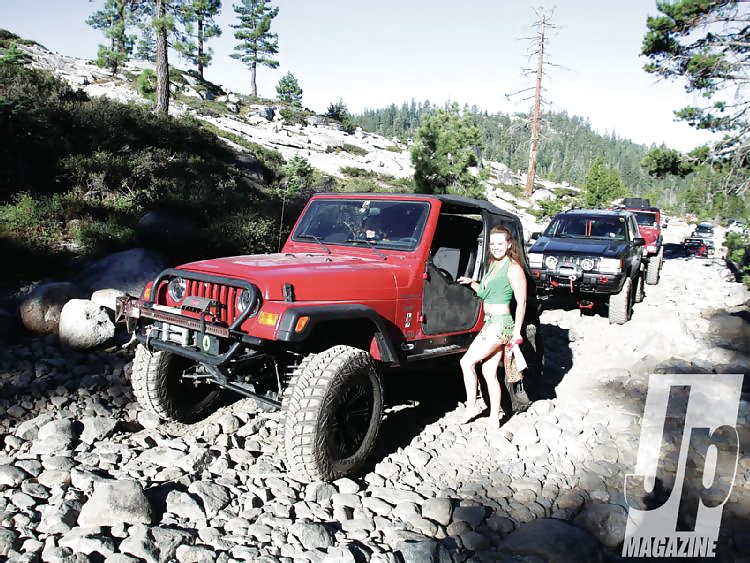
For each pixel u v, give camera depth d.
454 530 3.55
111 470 3.83
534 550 3.31
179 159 15.77
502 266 4.83
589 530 3.69
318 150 39.84
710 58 16.69
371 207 5.14
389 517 3.60
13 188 10.16
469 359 4.94
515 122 38.00
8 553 2.90
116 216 9.89
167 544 3.02
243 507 3.52
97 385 5.20
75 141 13.46
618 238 10.78
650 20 17.58
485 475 4.27
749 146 16.86
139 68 46.12
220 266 4.06
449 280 5.05
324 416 3.68
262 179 20.67
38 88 16.48
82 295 6.67
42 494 3.47
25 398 4.80
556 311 10.69
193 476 3.80
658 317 9.68
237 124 39.12
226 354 3.73
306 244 5.23
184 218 10.69
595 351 8.12
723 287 14.34
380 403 4.14
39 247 8.26
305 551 3.14
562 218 11.66
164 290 4.30
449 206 5.11
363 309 3.99
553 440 4.92
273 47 68.12
